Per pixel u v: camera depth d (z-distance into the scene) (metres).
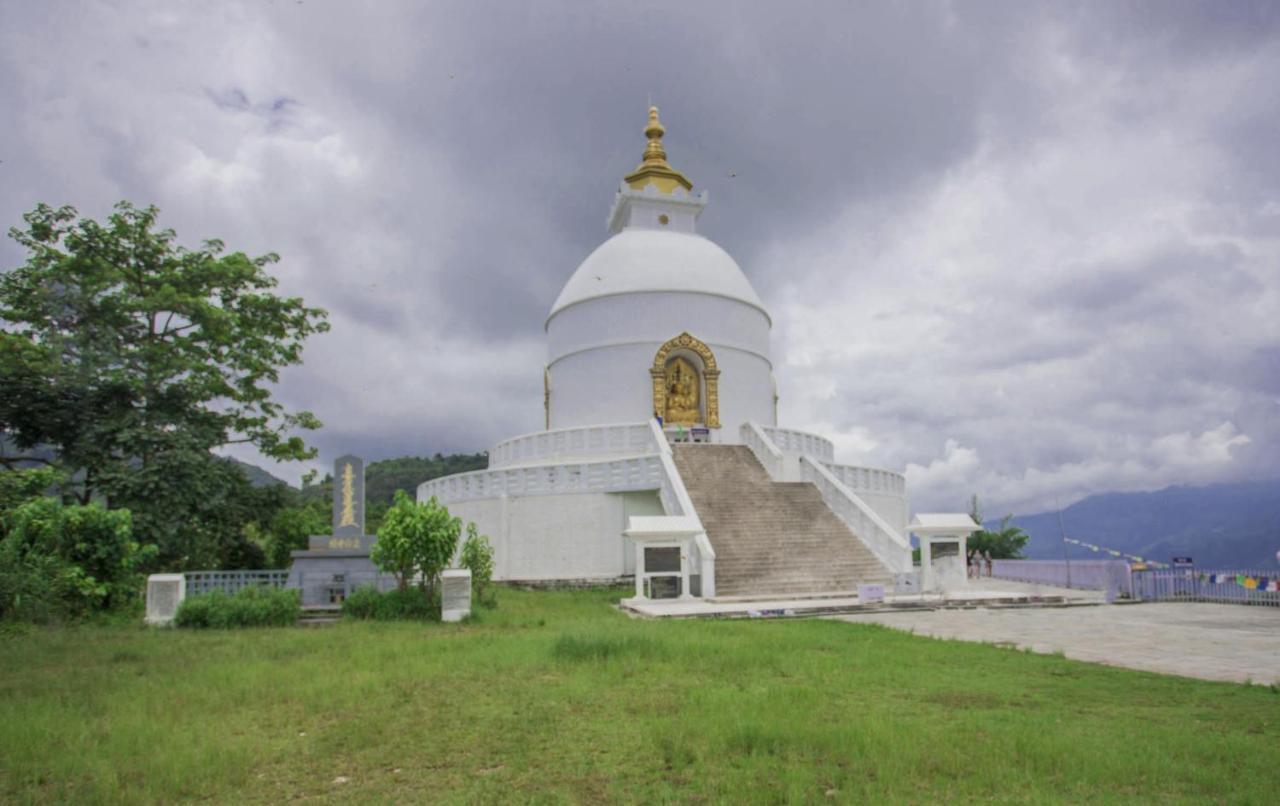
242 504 25.45
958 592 22.48
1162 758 6.55
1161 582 22.80
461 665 10.85
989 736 7.26
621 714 8.27
